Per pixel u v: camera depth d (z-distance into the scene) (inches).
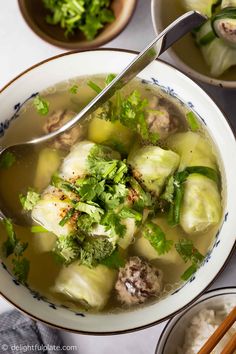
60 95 21.9
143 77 21.5
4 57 24.1
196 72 22.1
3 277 20.4
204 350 20.5
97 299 20.7
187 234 21.2
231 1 22.9
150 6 24.4
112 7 24.2
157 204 21.0
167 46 20.7
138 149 21.3
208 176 21.4
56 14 24.3
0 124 21.3
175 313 19.8
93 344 23.2
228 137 20.6
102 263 20.7
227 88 22.3
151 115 21.6
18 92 21.2
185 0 23.5
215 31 22.9
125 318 20.3
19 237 21.1
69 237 20.6
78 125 21.5
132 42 24.3
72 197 20.7
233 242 20.0
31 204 21.0
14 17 24.3
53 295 21.0
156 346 22.4
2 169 21.5
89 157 20.7
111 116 21.5
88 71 21.5
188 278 20.7
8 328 23.1
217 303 22.5
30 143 21.6
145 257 20.9
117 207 20.3
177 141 21.6
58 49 24.1
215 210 21.2
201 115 21.3
